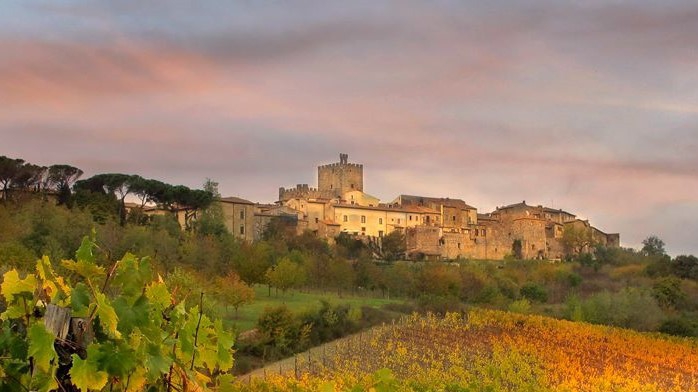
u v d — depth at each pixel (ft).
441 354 136.36
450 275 247.29
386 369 17.10
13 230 166.61
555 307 242.37
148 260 13.57
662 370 138.10
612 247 450.71
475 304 234.58
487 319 180.34
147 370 11.94
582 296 273.13
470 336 162.20
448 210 451.53
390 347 139.95
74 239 162.61
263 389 65.21
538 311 226.79
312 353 139.44
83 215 200.03
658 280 262.06
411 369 119.14
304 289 242.37
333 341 155.43
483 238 419.13
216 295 140.46
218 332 14.49
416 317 176.96
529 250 419.54
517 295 258.57
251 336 136.26
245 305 183.01
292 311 155.22
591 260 389.80
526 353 139.23
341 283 246.68
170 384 13.00
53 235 163.22
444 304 202.28
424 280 241.55
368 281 253.24
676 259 323.98
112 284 13.12
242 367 118.83
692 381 126.52
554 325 176.45
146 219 282.97
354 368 117.70
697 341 171.63
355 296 237.86
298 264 239.91
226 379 14.57
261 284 230.07
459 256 403.13
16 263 101.91
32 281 12.78
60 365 11.74
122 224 263.29
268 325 137.08
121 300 12.37
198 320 14.02
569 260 400.06
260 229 376.89
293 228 376.27
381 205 452.35
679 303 242.58
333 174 506.07
